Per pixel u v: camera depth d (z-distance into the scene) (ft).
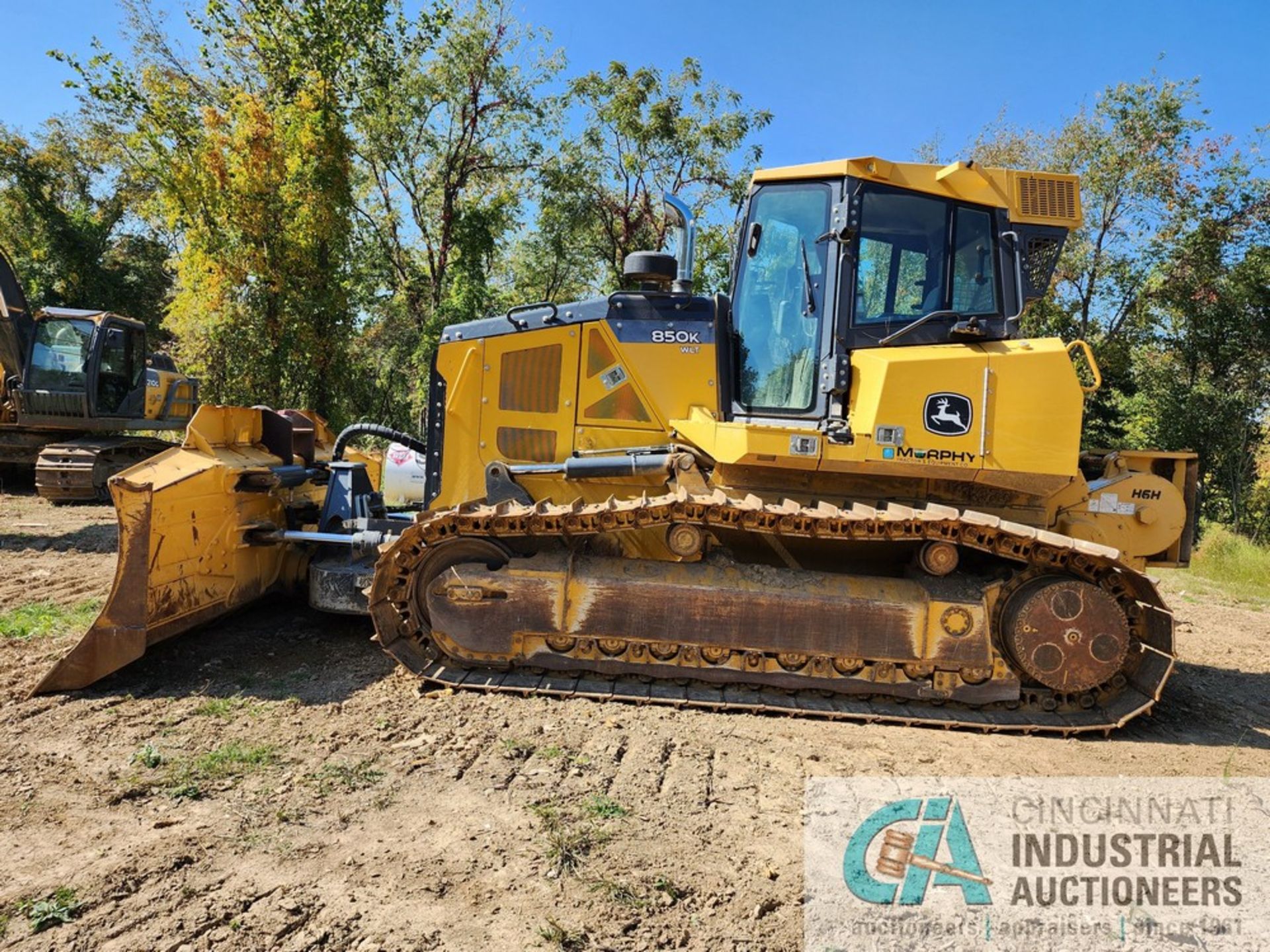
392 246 71.56
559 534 15.24
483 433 17.24
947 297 15.31
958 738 14.17
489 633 15.20
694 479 15.38
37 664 15.75
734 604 14.69
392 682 15.33
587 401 16.63
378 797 11.14
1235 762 13.82
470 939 8.32
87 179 102.53
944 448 14.17
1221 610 29.17
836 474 15.31
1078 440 14.14
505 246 73.46
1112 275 59.72
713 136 66.13
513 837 10.29
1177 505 16.57
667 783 11.93
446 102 65.82
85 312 39.45
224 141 52.70
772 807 11.43
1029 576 14.82
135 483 14.56
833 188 15.23
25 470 43.39
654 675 15.15
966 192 15.26
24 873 9.14
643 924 8.69
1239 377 57.47
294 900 8.81
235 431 18.13
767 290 15.97
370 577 16.81
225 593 16.83
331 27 58.44
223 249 52.54
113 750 12.25
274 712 13.84
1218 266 56.59
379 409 69.26
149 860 9.46
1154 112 57.62
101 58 51.62
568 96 66.80
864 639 14.58
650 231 67.26
